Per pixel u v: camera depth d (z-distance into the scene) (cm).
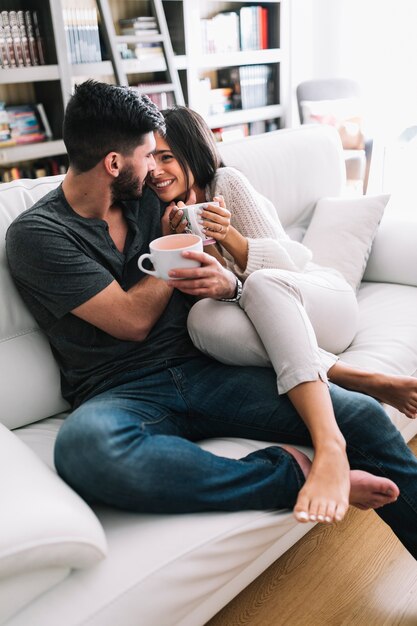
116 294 124
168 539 96
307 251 153
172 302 140
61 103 340
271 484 105
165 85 386
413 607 121
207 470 101
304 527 134
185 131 153
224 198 157
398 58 464
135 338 129
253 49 453
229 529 100
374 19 465
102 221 131
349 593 127
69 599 87
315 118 427
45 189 145
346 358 145
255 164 192
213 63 421
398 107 475
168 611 94
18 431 133
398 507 115
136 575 91
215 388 125
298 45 507
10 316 132
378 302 177
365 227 189
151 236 142
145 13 403
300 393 112
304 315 120
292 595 128
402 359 145
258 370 125
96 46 349
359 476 107
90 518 90
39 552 81
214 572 99
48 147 337
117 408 111
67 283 122
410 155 477
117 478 95
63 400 139
